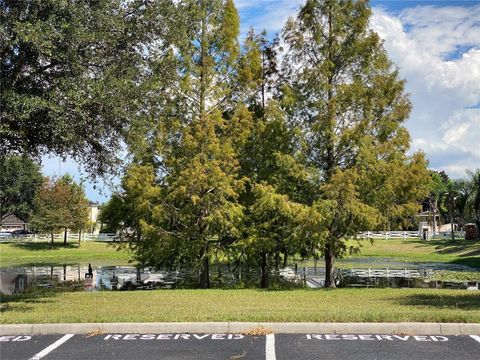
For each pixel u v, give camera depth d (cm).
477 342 832
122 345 828
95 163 1484
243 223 2266
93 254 4794
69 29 1179
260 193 2128
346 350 787
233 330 908
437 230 8844
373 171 2073
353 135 2083
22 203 7862
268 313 1017
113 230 2484
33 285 2608
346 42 2203
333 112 2094
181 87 2189
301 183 2186
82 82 1214
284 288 2164
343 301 1360
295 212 2056
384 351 781
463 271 3303
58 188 5669
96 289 2369
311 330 902
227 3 2302
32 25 1148
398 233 6606
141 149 1762
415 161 2133
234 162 2184
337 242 2128
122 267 3650
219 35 2284
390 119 2136
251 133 2288
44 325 916
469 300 1348
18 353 789
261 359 743
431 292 1656
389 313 997
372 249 5122
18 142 1356
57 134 1249
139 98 1391
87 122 1297
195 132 2183
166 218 2228
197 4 2242
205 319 955
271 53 2506
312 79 2158
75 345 831
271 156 2234
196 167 2097
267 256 2483
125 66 1348
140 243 2334
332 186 2008
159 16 1448
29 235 6819
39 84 1241
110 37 1299
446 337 866
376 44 2183
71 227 5650
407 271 3303
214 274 3012
